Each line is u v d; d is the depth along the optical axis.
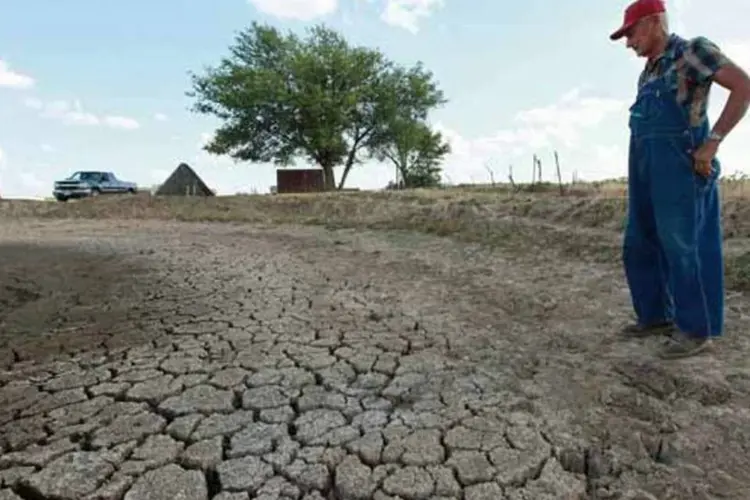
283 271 6.07
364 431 2.32
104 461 2.13
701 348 2.94
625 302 4.12
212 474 2.05
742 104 2.59
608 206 7.66
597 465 2.07
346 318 4.03
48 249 8.41
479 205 9.93
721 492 1.89
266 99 23.98
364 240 8.71
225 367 3.06
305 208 14.87
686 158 2.80
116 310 4.39
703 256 2.91
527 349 3.27
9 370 3.08
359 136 27.02
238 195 19.03
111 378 2.92
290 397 2.66
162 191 22.08
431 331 3.67
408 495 1.91
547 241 6.85
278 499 1.90
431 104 27.48
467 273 5.66
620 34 2.95
